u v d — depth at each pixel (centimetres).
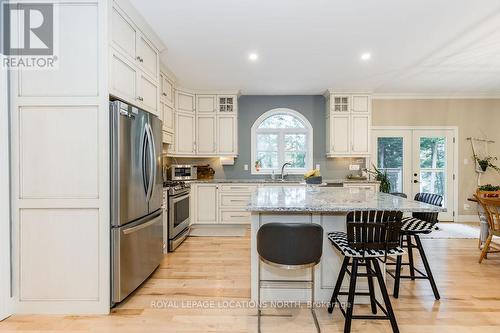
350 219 173
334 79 448
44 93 209
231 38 302
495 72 416
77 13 209
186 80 453
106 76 209
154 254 279
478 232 459
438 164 550
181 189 404
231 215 490
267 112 548
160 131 301
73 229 211
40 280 210
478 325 194
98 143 209
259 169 550
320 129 545
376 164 550
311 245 174
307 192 287
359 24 272
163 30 284
